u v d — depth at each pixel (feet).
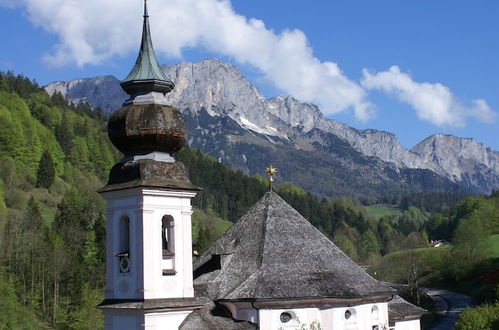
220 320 144.97
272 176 171.83
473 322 190.90
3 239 442.91
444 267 568.41
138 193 138.82
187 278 142.82
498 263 540.11
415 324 194.18
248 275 152.35
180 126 144.25
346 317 154.92
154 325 136.36
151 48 148.15
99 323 380.99
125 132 141.28
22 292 402.72
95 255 481.46
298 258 156.15
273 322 145.59
